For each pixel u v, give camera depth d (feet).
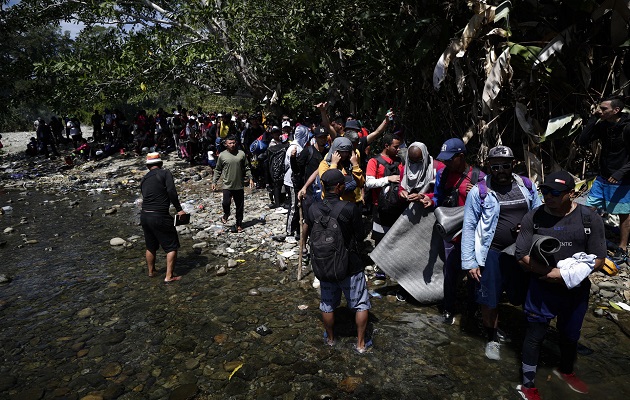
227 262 18.98
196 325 13.35
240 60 42.73
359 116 33.78
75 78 43.52
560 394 9.64
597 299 14.21
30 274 18.17
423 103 26.89
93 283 16.99
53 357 11.74
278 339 12.39
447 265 12.87
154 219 16.38
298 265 17.39
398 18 25.26
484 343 11.97
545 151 20.04
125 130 54.90
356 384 10.25
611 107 14.62
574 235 8.67
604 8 17.60
